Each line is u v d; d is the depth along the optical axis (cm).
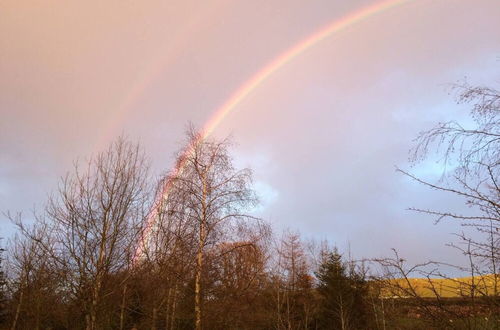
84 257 933
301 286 2475
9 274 1372
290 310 2245
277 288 2125
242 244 1541
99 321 949
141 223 1111
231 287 1516
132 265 1059
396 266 428
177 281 1338
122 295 1120
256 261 1580
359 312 1811
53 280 1028
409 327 401
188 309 1448
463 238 399
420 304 398
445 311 387
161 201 1445
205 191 1574
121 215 1007
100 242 954
